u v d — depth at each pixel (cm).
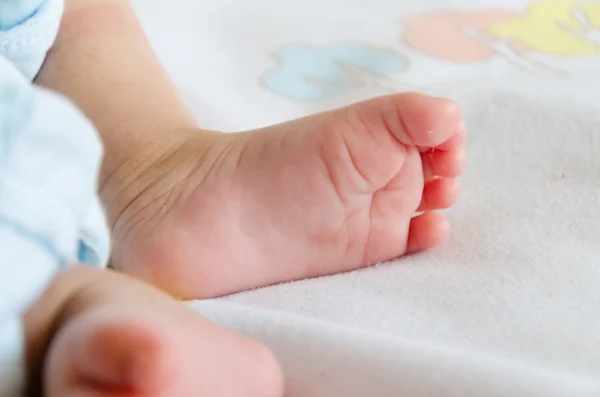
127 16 38
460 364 28
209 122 39
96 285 28
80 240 28
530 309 31
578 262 33
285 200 33
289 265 33
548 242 34
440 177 34
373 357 29
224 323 30
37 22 35
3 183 26
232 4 46
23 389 27
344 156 33
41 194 26
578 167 37
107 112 35
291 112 40
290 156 33
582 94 40
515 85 40
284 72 42
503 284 32
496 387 28
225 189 33
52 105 26
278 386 28
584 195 36
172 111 35
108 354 25
